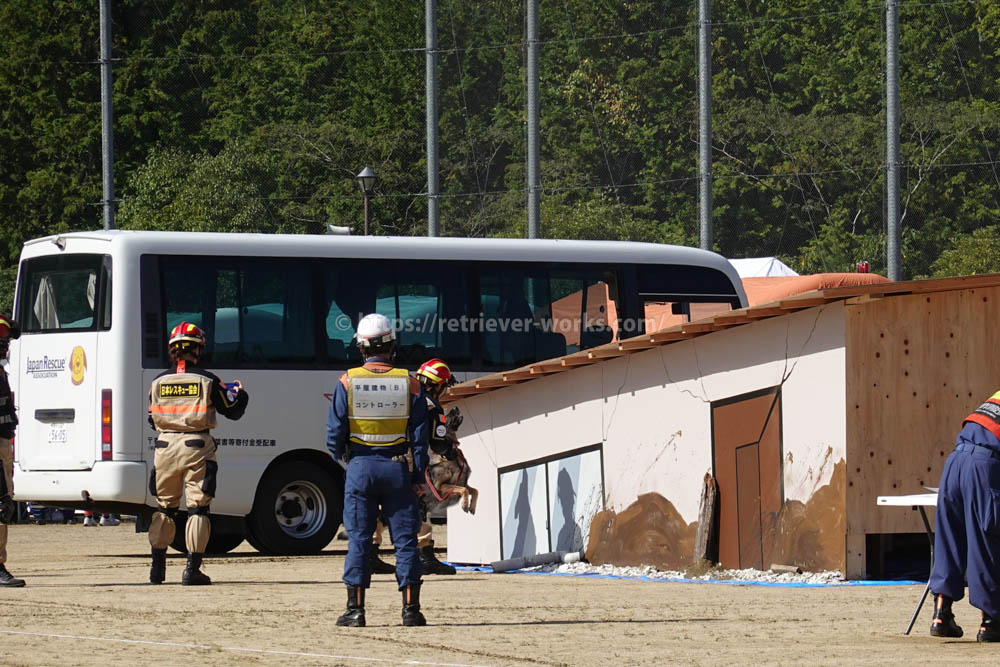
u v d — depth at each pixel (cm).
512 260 6575
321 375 6169
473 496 4916
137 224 17350
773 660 2723
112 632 3144
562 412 5359
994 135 19725
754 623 3375
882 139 19962
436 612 3622
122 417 5841
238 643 2956
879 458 4366
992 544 3028
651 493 4972
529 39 13162
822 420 4406
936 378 4428
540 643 2989
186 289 6009
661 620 3441
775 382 4556
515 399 5581
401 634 3138
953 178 19725
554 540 5369
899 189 12800
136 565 5456
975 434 3084
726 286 6906
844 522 4328
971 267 18038
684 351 4875
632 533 5034
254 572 5028
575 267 6675
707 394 4778
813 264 19788
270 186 19550
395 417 3275
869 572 4603
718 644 2984
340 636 3095
